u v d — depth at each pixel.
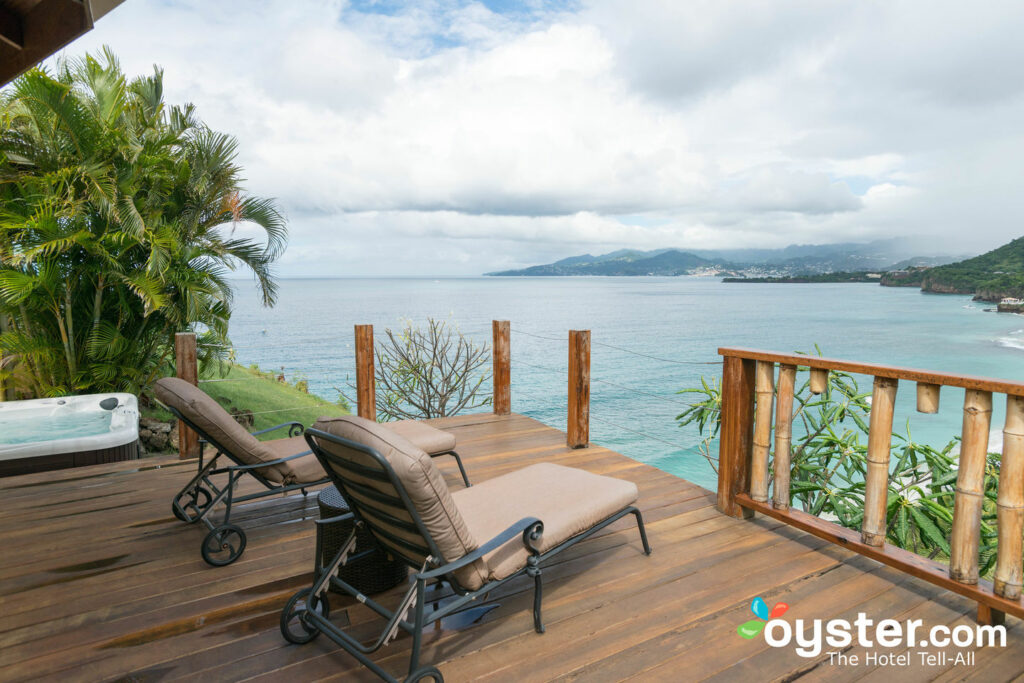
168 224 7.84
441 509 1.65
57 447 4.43
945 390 30.95
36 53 2.68
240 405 14.68
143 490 3.55
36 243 6.78
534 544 1.95
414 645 1.65
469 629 2.05
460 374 6.93
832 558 2.61
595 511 2.26
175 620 2.11
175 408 2.57
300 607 2.19
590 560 2.59
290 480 2.75
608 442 19.75
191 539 2.83
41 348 7.39
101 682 1.76
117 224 7.19
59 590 2.33
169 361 8.99
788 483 2.85
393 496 1.70
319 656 1.90
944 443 18.41
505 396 5.51
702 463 17.50
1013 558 1.97
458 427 5.11
